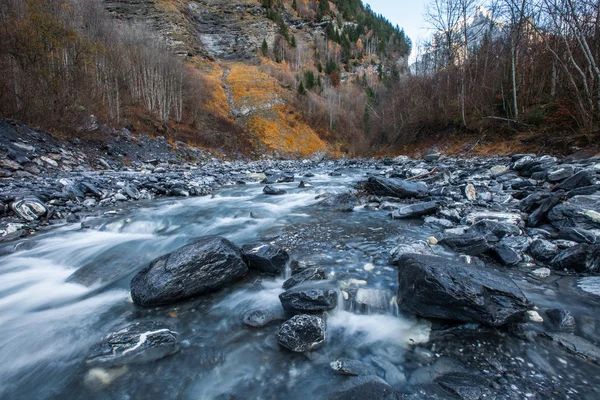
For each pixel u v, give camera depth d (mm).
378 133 32219
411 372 2268
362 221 6227
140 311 3301
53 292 3906
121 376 2400
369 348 2566
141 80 31234
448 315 2705
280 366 2428
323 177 14977
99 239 5840
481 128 18234
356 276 3664
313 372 2346
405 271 3131
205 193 10570
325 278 3635
